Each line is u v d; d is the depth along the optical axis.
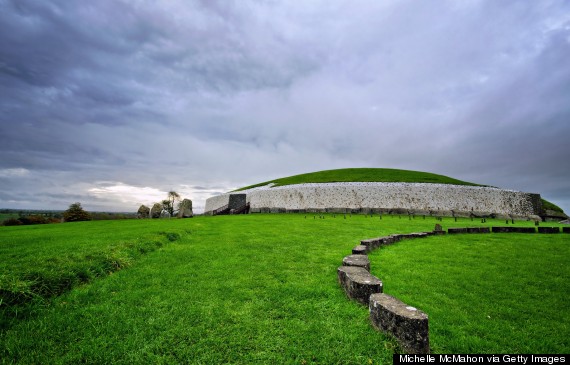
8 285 5.88
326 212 44.28
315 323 5.37
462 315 5.96
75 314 5.75
